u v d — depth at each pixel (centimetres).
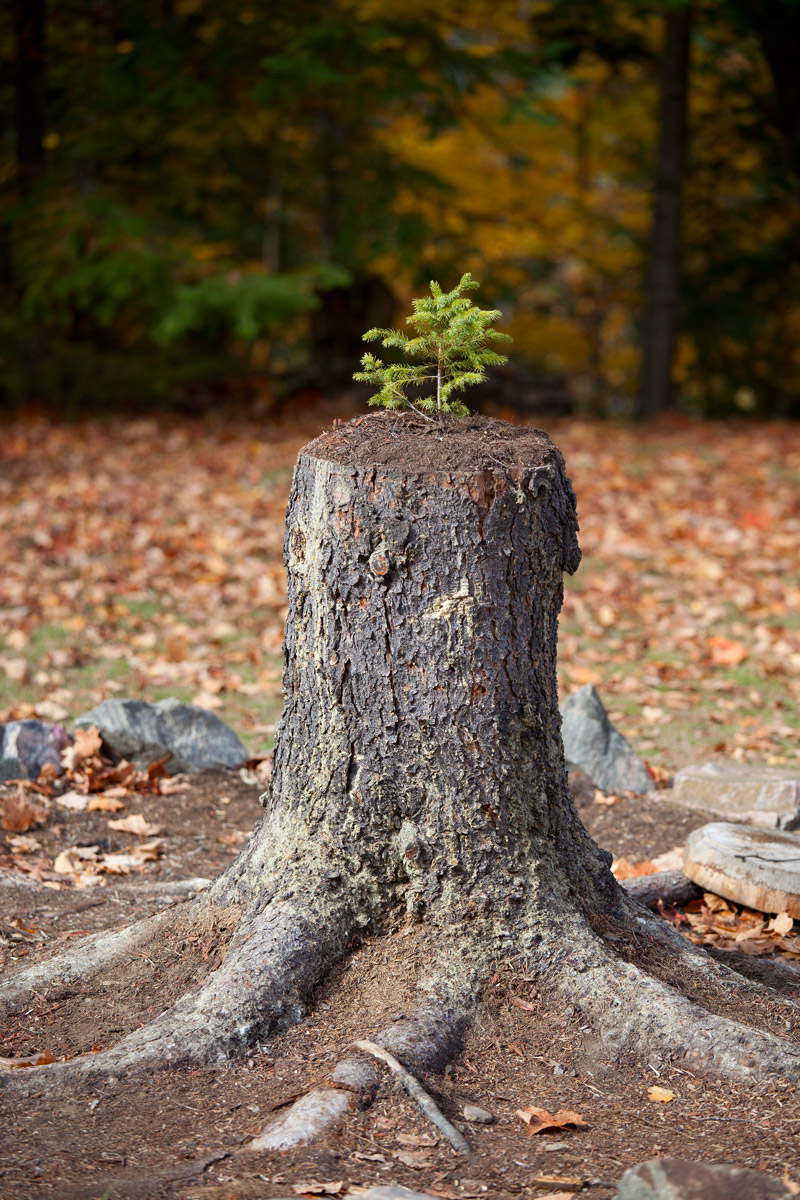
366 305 1568
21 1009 299
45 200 1366
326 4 1466
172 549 853
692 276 1877
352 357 1545
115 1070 260
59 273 1341
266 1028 275
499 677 295
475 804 295
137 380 1445
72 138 1511
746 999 302
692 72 1705
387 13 1466
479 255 1878
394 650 293
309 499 300
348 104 1506
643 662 698
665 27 1509
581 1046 279
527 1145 240
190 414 1421
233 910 316
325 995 289
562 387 1603
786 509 993
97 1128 241
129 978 309
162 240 1361
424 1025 273
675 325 1616
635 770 530
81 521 908
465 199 1786
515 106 1450
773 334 2003
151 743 522
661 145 1536
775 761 559
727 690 659
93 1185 214
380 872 301
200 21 1467
